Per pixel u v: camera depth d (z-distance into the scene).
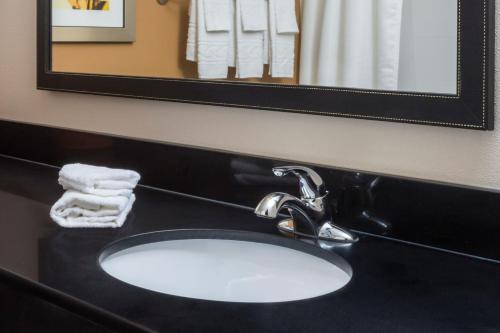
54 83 1.83
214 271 1.30
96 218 1.33
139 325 0.88
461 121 1.15
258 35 1.40
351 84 1.28
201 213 1.43
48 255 1.15
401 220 1.25
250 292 1.24
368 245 1.24
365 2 1.24
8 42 2.01
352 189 1.30
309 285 1.21
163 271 1.28
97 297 0.97
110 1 1.67
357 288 1.03
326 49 1.30
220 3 1.45
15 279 1.06
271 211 1.15
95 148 1.76
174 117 1.62
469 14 1.12
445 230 1.20
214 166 1.51
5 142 2.03
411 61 1.20
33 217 1.38
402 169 1.26
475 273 1.11
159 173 1.62
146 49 1.60
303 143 1.39
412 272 1.11
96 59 1.72
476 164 1.18
